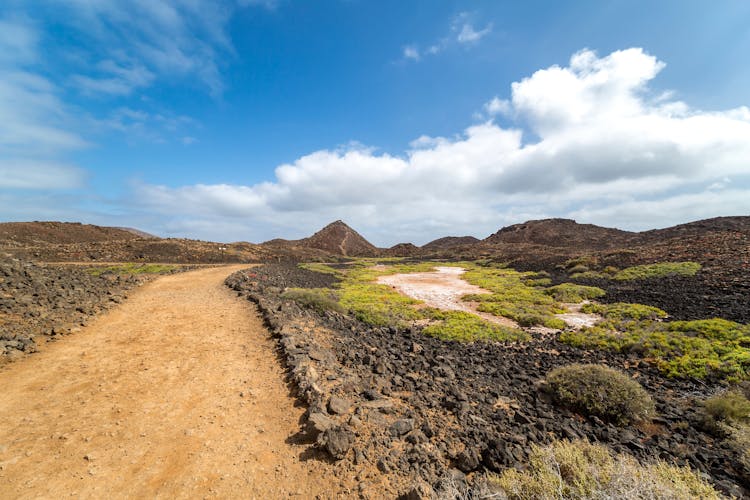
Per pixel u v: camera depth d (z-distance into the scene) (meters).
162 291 17.70
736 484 4.80
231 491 4.16
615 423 6.74
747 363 9.66
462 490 3.97
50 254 39.38
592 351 12.70
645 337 12.88
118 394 6.54
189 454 4.84
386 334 13.69
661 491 3.83
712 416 6.70
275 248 67.81
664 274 26.50
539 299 22.84
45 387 6.69
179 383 7.09
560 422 6.40
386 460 4.57
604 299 22.22
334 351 9.43
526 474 4.27
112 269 29.59
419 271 48.28
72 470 4.42
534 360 11.51
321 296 17.25
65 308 11.70
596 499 3.68
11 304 10.64
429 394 7.03
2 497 3.91
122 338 9.79
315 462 4.64
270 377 7.41
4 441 4.94
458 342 13.61
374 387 7.03
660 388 9.09
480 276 38.84
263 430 5.46
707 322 13.71
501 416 6.37
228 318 12.40
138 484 4.24
